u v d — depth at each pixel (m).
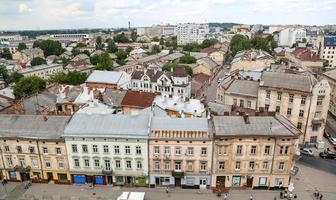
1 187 63.78
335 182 66.00
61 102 91.19
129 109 89.44
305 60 168.25
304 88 80.06
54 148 62.03
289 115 83.31
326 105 80.69
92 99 84.50
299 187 63.66
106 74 126.62
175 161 61.00
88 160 62.50
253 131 59.00
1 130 63.31
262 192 61.62
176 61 192.00
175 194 61.03
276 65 122.25
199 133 59.66
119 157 61.50
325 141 87.94
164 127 61.06
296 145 63.62
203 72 170.12
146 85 130.25
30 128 63.66
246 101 88.81
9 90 121.38
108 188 63.41
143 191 62.19
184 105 80.38
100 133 59.97
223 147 59.16
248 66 159.50
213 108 79.88
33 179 65.44
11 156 63.69
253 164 60.69
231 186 62.56
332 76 113.12
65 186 64.19
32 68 178.75
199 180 62.28
